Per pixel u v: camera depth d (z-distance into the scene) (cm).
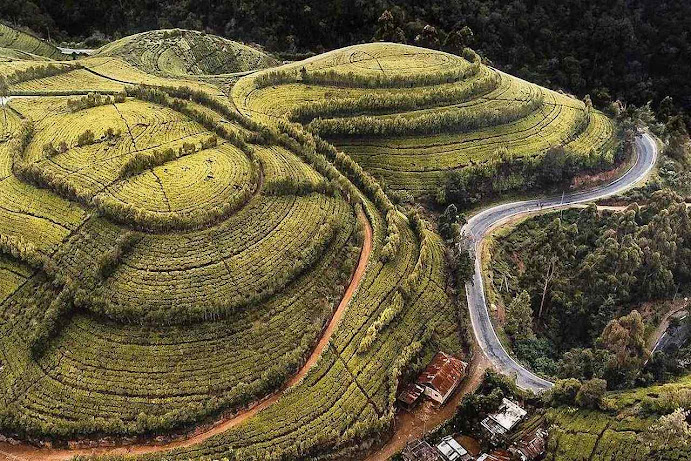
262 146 10556
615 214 10350
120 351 7056
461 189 11081
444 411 7331
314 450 6525
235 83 12912
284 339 7481
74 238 8000
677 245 9362
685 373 7506
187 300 7425
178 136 10262
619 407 6788
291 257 8256
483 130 12388
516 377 7706
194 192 8769
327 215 9131
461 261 9156
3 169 9238
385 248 8762
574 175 11912
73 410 6531
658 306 8988
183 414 6512
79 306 7331
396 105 12206
